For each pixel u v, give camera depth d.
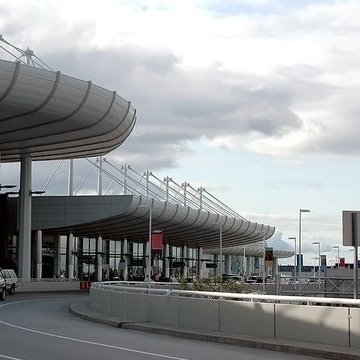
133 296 23.69
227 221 100.50
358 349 14.81
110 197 74.94
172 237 110.69
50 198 76.19
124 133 61.69
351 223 16.19
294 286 44.44
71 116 52.47
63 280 74.06
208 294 19.66
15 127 56.50
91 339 17.88
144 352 15.01
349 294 39.06
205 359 13.98
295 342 16.05
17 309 33.06
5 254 69.50
